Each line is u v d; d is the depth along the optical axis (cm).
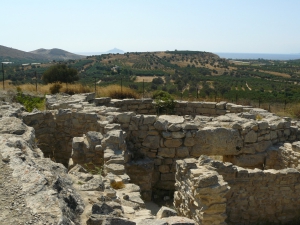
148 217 499
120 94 2175
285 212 871
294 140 1239
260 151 1156
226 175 820
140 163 1066
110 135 910
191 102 1828
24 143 632
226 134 1115
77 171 659
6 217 353
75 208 441
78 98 1630
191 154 1120
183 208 779
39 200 383
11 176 452
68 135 1175
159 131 1129
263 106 2348
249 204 847
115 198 559
